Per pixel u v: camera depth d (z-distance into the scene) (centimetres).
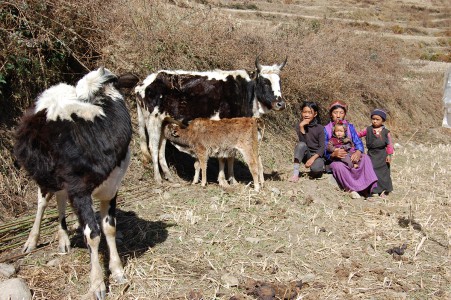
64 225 513
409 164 975
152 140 765
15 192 646
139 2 942
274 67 784
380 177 737
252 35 1085
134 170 773
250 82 785
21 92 721
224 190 718
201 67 969
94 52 841
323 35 1418
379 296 436
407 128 1488
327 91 1191
